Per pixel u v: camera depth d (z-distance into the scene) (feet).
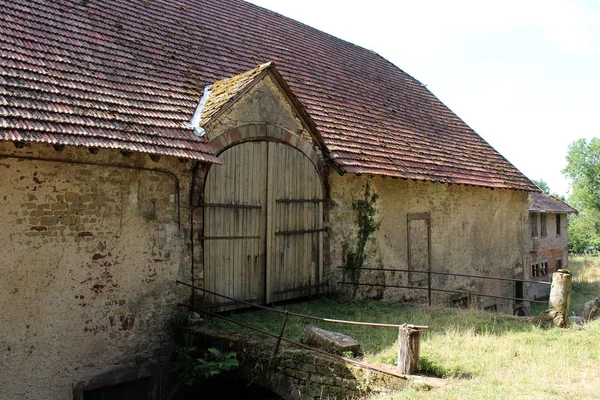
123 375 24.48
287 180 32.48
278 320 28.60
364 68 52.54
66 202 22.98
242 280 29.94
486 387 18.65
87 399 23.53
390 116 45.88
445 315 32.60
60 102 23.29
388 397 18.38
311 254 34.14
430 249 43.65
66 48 26.94
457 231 46.60
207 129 27.66
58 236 22.66
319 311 31.71
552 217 83.25
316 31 52.39
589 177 142.00
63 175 22.93
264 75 29.96
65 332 22.68
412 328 20.22
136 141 23.97
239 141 29.58
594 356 22.79
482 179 46.34
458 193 46.83
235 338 24.36
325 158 34.68
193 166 27.58
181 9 38.50
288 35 46.75
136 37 31.81
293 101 32.27
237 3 45.47
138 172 25.50
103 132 23.18
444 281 44.98
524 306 54.85
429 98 57.31
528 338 25.93
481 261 49.19
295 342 22.61
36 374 21.75
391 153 39.29
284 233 32.27
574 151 144.66
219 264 28.71
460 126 55.21
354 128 39.17
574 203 143.43
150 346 25.58
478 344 24.54
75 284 23.09
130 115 25.44
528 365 21.47
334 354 22.20
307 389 21.74
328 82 43.47
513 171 53.31
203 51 35.01
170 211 26.63
